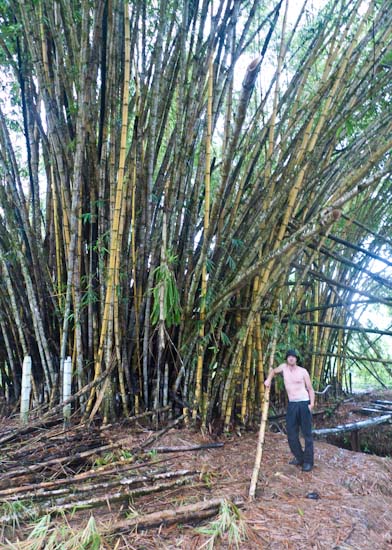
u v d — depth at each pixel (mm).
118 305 3863
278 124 4176
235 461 3393
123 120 3270
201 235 4332
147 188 3854
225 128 3699
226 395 3939
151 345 4117
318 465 3465
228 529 2412
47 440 3469
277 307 4086
